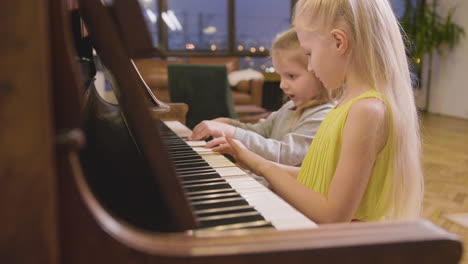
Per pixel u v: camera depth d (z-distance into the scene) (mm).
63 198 297
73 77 306
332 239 339
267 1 6949
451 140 4473
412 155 830
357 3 793
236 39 6871
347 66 821
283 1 6996
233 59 5914
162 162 383
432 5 6793
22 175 280
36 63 275
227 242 331
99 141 729
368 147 735
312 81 1311
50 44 302
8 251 282
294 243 333
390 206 825
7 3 270
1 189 278
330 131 846
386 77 810
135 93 375
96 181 535
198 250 320
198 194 602
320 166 871
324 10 805
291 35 1311
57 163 294
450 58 6609
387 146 795
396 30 844
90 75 953
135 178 578
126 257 310
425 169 3215
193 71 2514
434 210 2289
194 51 6715
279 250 326
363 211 817
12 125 277
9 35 272
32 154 280
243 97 5227
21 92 275
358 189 724
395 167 800
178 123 1467
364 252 337
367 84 810
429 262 345
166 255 315
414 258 343
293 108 1471
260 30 6961
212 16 6746
